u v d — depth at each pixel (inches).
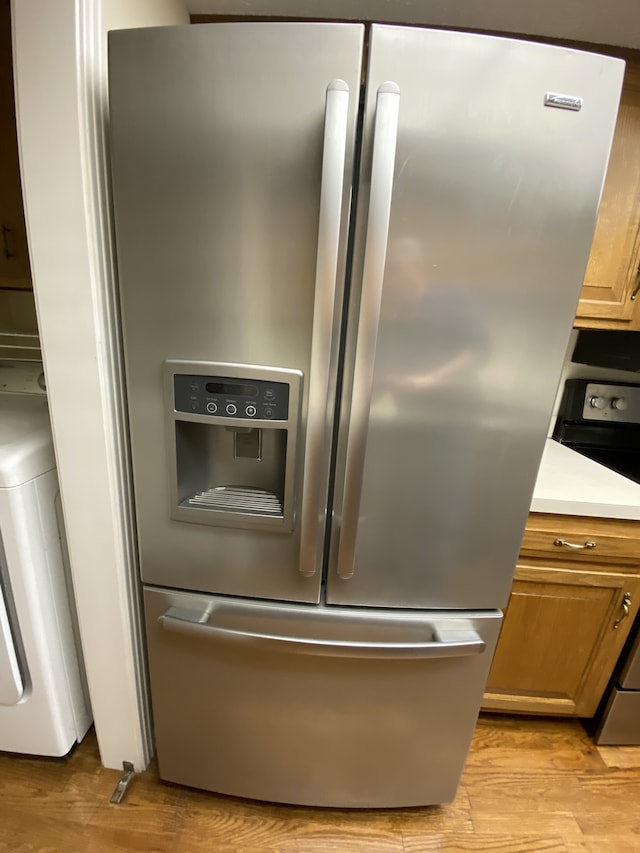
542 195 30.0
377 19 47.5
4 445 40.9
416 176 29.4
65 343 35.3
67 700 48.1
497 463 35.7
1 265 49.0
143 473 37.1
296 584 38.7
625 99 46.6
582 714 55.6
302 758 44.3
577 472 54.5
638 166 47.8
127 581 42.5
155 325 33.4
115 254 36.1
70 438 37.6
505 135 28.9
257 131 29.0
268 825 45.5
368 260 29.5
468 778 51.4
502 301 32.0
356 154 29.7
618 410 66.0
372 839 44.8
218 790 46.6
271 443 37.9
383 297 31.5
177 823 45.1
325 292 29.9
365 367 31.6
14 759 50.4
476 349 32.9
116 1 33.4
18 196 46.5
